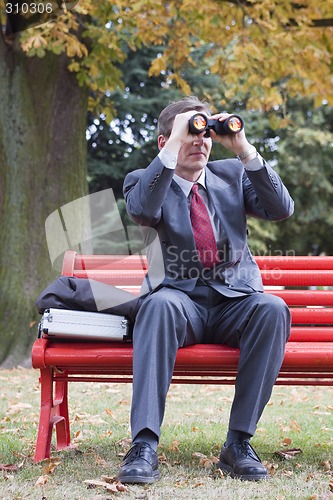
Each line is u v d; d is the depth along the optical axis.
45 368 6.65
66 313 6.43
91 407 11.02
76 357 6.43
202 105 7.01
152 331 6.10
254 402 6.28
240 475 6.14
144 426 5.93
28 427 9.19
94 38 19.77
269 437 8.56
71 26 17.91
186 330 6.41
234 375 6.87
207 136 6.69
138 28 20.02
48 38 17.66
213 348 6.41
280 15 18.78
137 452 5.96
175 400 11.98
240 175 7.17
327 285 7.41
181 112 6.96
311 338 6.83
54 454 7.22
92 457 7.09
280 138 37.22
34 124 18.70
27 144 18.59
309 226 39.31
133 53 31.64
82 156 19.16
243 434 6.34
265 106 21.84
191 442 8.13
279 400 12.19
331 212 38.47
